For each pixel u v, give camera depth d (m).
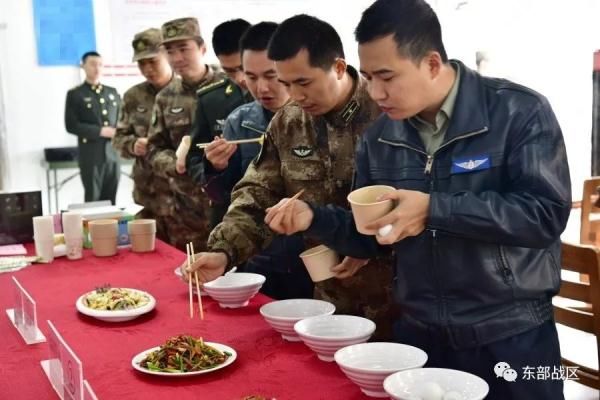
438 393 1.21
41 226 2.57
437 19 1.39
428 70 1.37
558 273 1.50
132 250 2.77
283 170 2.05
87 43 5.89
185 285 2.22
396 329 1.64
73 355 1.27
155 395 1.37
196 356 1.50
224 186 2.52
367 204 1.32
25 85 5.80
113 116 5.84
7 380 1.50
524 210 1.31
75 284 2.28
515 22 6.35
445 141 1.44
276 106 2.28
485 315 1.45
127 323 1.85
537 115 1.39
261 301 2.01
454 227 1.31
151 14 5.98
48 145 5.95
